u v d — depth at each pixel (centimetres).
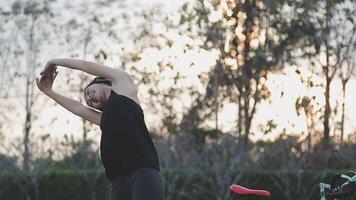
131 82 455
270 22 1358
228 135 1350
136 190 432
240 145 1332
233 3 1341
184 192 1333
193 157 1345
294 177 1307
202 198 1336
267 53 1336
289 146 1335
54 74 486
